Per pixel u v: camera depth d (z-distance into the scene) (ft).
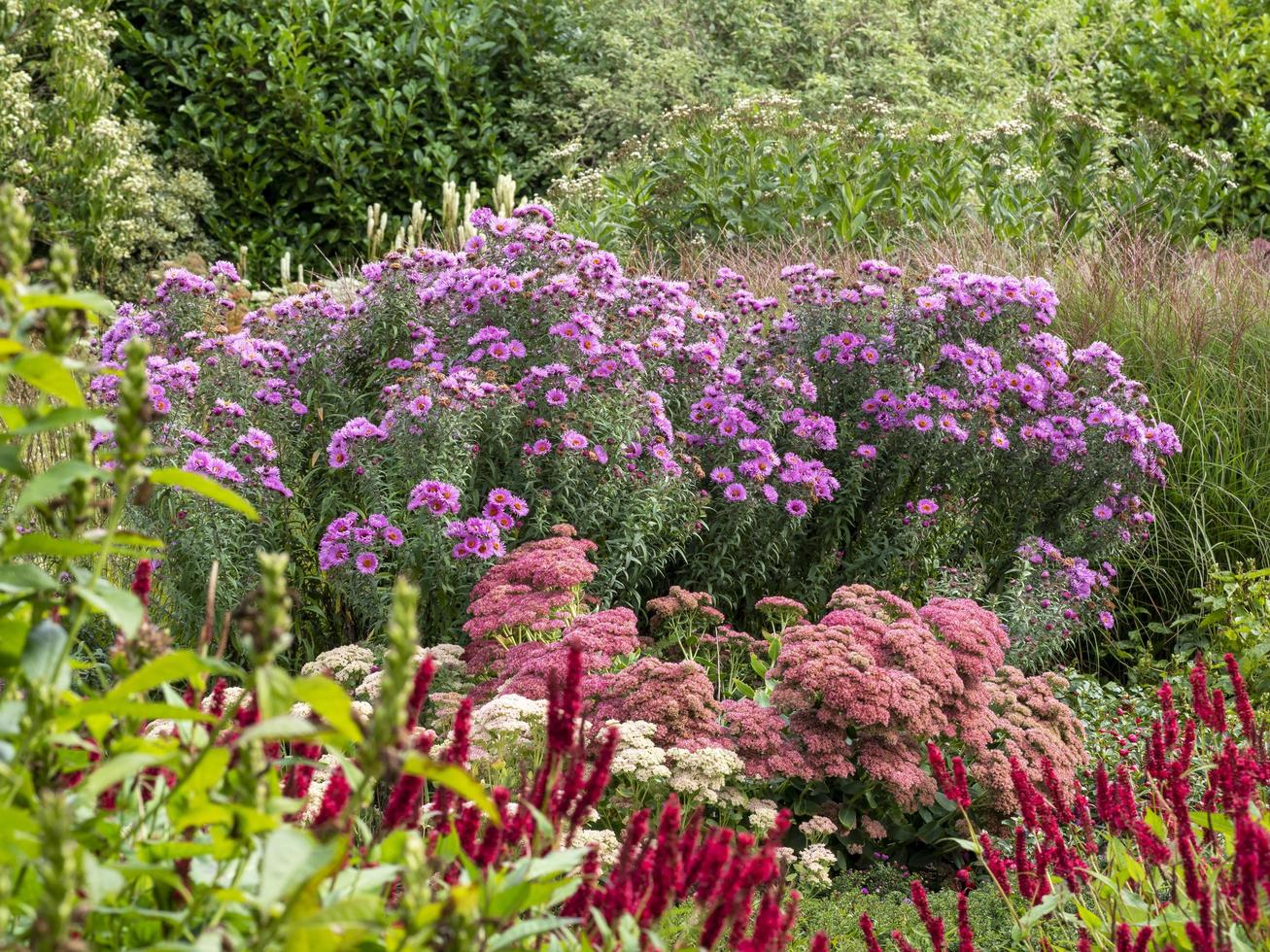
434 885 6.15
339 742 3.92
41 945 3.18
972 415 18.38
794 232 28.22
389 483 15.85
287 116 34.27
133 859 4.43
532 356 17.16
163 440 15.28
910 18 41.32
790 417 18.11
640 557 16.67
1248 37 41.75
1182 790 8.01
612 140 37.83
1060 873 8.58
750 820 12.33
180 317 17.48
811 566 18.43
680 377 18.62
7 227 4.11
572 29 38.24
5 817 3.64
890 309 19.65
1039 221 29.25
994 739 14.51
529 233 17.83
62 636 4.23
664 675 13.14
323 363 17.90
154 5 34.35
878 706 12.98
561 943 5.24
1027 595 18.06
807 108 37.55
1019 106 32.60
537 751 11.87
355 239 34.53
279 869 3.59
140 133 29.76
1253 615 18.08
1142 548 20.35
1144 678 18.86
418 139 36.42
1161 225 30.60
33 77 28.91
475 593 14.85
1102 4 44.29
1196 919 7.51
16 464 4.23
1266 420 21.38
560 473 16.26
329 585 16.31
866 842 13.75
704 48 40.52
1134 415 18.99
